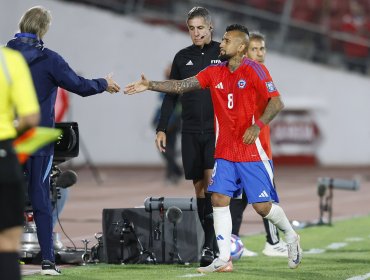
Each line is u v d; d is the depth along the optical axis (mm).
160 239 23812
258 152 21328
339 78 74438
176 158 55094
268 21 74750
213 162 23047
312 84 74375
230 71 21281
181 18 73812
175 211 23234
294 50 75250
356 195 50000
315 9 77750
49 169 21328
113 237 23906
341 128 74875
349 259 25000
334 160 75062
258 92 21094
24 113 13883
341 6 78562
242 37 21203
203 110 23094
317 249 27844
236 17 73938
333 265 23594
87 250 24422
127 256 23859
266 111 20859
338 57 76375
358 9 79000
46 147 21156
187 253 23750
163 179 60125
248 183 21406
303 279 20703
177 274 21406
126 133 72500
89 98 71875
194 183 23562
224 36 21281
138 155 72688
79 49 70938
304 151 74750
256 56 25766
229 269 21828
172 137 54500
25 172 21188
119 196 47375
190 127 23203
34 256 24203
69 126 22609
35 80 20812
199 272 21766
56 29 70625
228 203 21734
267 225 26531
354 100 74625
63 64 21000
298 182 58719
